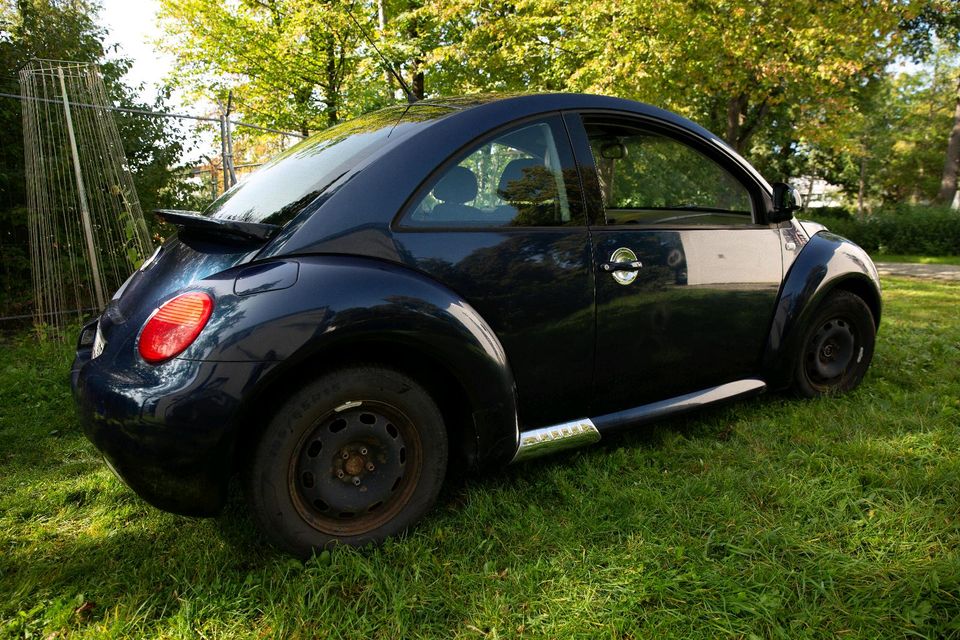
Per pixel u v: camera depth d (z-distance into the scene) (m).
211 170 6.81
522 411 2.21
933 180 33.16
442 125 2.13
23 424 3.10
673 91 10.27
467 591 1.74
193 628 1.61
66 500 2.35
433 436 1.98
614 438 2.76
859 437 2.63
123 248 5.44
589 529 2.02
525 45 10.53
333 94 13.00
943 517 2.02
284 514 1.78
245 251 1.82
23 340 4.94
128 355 1.74
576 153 2.32
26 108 5.13
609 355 2.33
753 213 2.84
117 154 5.39
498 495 2.26
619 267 2.30
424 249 1.95
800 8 9.06
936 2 11.44
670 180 2.57
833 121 12.09
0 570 1.89
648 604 1.67
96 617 1.68
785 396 3.18
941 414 2.89
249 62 13.20
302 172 2.24
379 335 1.78
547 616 1.62
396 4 11.91
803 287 2.86
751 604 1.63
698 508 2.11
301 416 1.75
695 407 2.61
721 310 2.63
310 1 11.32
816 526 2.01
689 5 8.96
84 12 6.70
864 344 3.27
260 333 1.65
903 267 12.83
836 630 1.55
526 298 2.11
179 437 1.61
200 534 2.06
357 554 1.85
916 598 1.62
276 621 1.60
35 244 5.21
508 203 2.15
